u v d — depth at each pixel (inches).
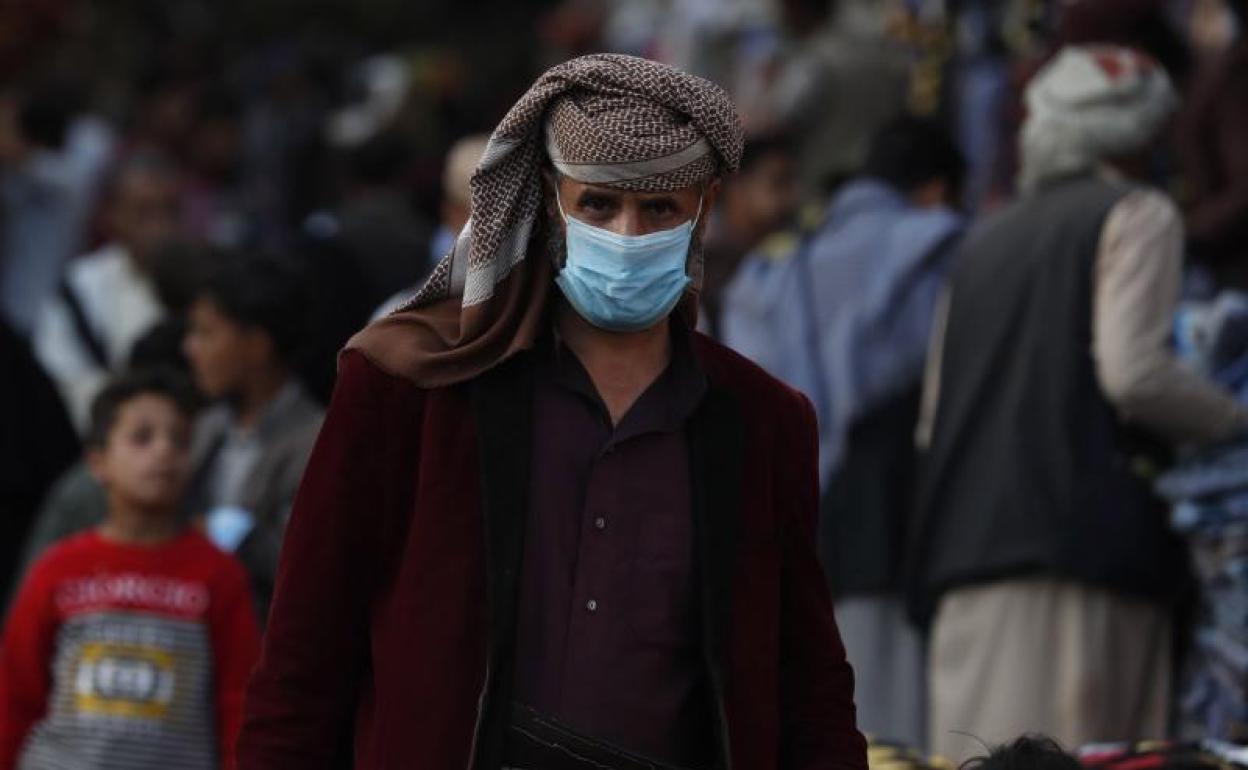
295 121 1526.8
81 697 647.1
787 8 1190.9
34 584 655.1
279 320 707.4
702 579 404.8
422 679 398.0
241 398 712.4
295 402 714.8
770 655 415.5
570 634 401.1
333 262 879.7
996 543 667.4
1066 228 676.1
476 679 397.4
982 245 701.9
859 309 773.3
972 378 687.7
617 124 392.5
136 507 655.8
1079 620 666.8
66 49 1849.2
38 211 1290.6
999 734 669.9
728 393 414.9
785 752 430.3
